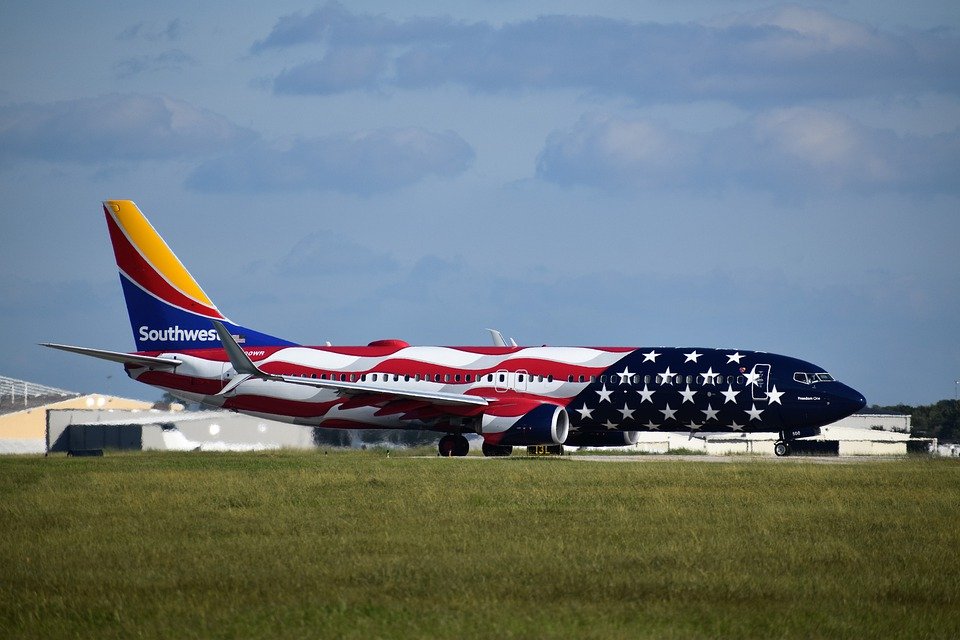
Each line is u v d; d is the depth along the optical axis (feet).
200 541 298.76
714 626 205.57
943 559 271.49
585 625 205.36
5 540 302.86
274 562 266.36
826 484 444.96
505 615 212.23
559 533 310.45
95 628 207.62
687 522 331.77
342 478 472.85
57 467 557.74
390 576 248.32
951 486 437.17
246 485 442.09
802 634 201.98
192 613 215.92
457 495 404.36
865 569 258.98
